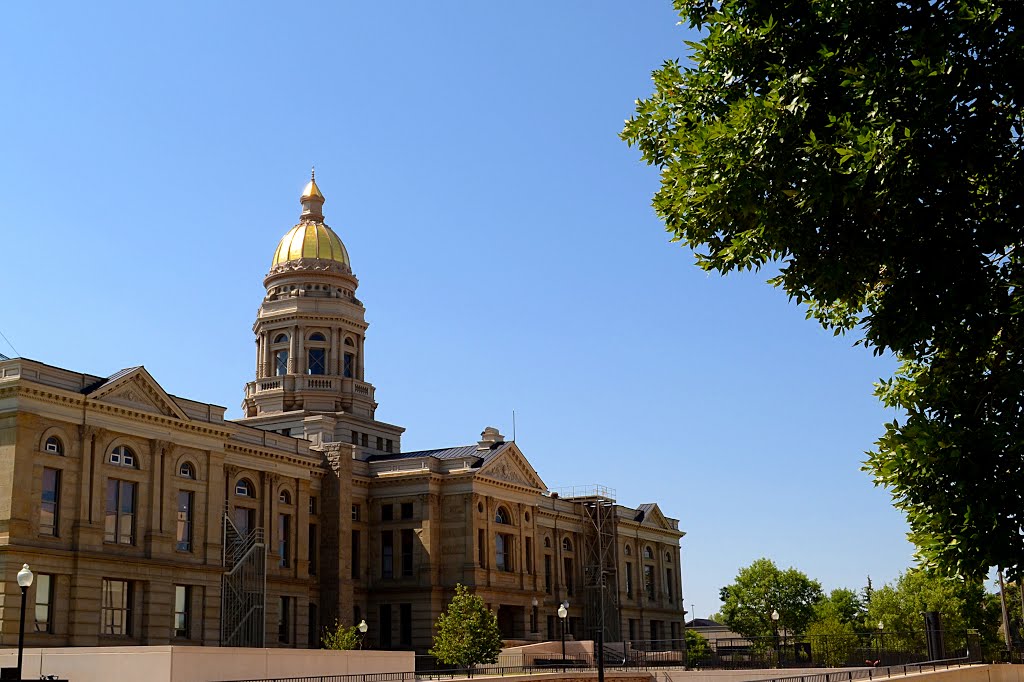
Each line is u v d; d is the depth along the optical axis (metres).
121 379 68.31
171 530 71.06
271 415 101.62
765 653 117.25
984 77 19.69
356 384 106.38
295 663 52.81
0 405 62.84
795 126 21.02
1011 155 20.11
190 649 47.25
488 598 93.50
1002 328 21.62
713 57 23.14
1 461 62.09
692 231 23.91
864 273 21.84
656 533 128.62
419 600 92.44
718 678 74.81
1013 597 134.62
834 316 25.41
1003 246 20.61
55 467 64.38
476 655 79.62
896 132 19.55
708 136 21.86
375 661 58.12
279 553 85.50
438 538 94.44
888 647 125.75
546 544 110.88
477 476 94.50
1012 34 19.00
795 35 22.12
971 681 49.38
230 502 81.19
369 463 97.88
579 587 115.44
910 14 20.58
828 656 114.38
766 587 157.50
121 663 47.38
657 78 24.80
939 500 20.58
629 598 120.56
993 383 21.64
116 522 67.88
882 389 23.67
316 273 107.69
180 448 73.00
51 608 63.03
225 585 76.12
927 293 20.94
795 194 21.05
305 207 113.38
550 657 87.88
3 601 60.22
